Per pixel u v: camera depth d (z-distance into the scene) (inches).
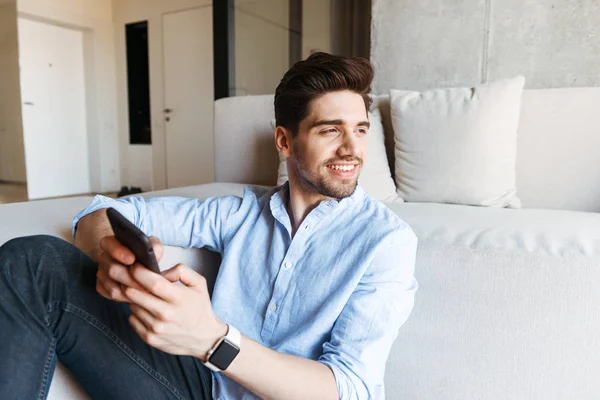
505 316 36.2
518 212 45.2
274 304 31.2
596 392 34.0
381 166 61.6
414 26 92.7
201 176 198.5
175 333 21.9
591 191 55.8
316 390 25.0
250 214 36.0
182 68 195.8
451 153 56.2
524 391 36.3
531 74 84.4
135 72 211.6
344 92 30.4
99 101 212.2
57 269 26.4
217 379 31.2
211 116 190.9
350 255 29.7
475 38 87.6
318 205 31.9
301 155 31.4
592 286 33.3
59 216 38.8
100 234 31.1
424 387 39.8
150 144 212.7
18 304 24.3
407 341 40.1
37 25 191.0
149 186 216.1
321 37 178.7
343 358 26.5
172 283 21.2
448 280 38.0
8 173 187.0
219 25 121.6
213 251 39.3
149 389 28.0
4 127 184.9
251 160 78.4
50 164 202.5
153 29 201.3
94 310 26.7
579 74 80.7
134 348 28.0
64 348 26.2
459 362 38.2
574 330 34.2
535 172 58.4
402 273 29.2
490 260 36.3
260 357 24.4
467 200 56.0
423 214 44.4
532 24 82.8
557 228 36.8
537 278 34.9
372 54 98.1
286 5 174.6
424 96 60.5
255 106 77.9
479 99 56.1
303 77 30.7
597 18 77.9
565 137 56.9
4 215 38.3
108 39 212.4
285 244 32.8
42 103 196.5
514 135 56.2
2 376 22.6
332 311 28.7
